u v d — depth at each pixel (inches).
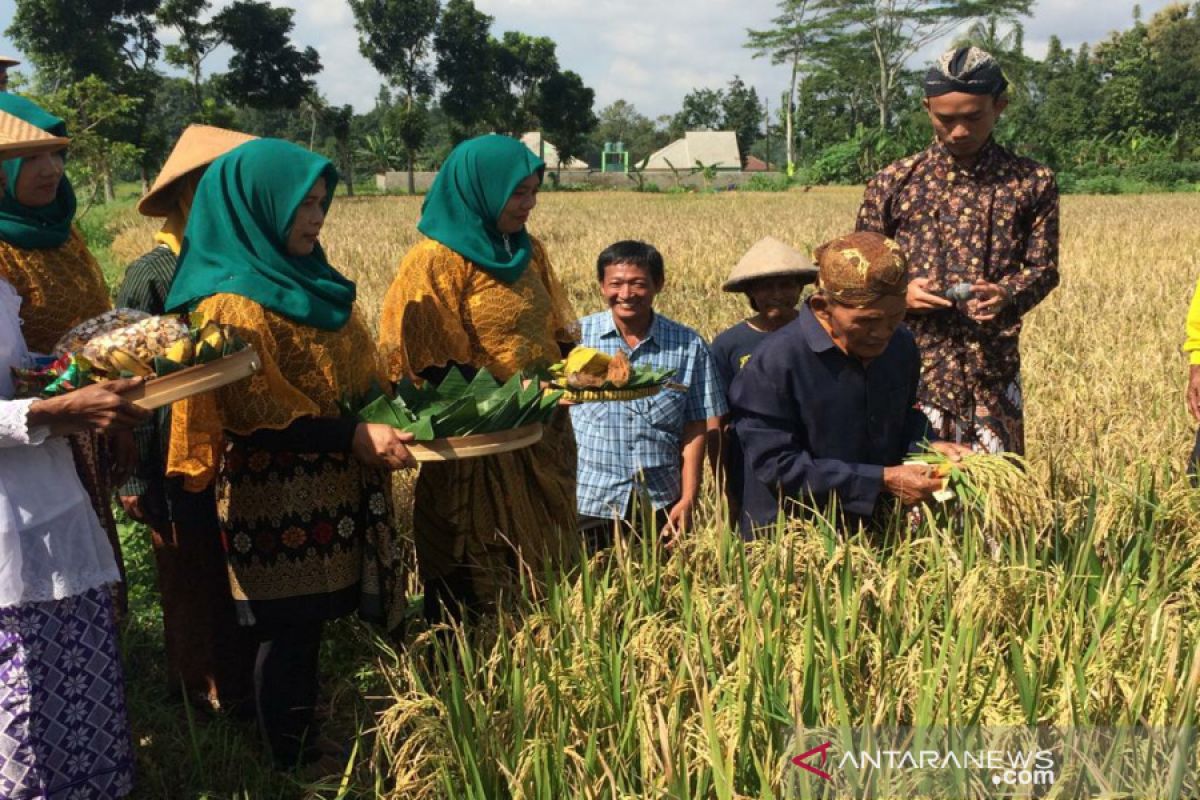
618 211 1485.0
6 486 116.2
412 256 157.2
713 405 181.6
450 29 3152.1
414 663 140.2
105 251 914.1
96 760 125.2
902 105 3503.9
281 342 132.3
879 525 155.9
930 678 108.8
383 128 3243.1
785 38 3444.9
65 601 121.5
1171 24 3801.7
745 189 2753.4
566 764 113.6
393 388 155.9
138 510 156.0
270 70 2822.3
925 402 178.5
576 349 153.4
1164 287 507.2
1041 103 3745.1
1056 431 217.2
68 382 116.2
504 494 153.4
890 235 186.4
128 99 1160.2
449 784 108.7
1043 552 139.9
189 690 159.8
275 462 135.6
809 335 147.3
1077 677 108.5
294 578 136.0
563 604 136.6
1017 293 173.8
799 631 123.9
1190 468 183.2
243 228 132.3
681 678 115.0
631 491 177.9
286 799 137.1
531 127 3506.4
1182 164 2429.9
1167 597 130.9
